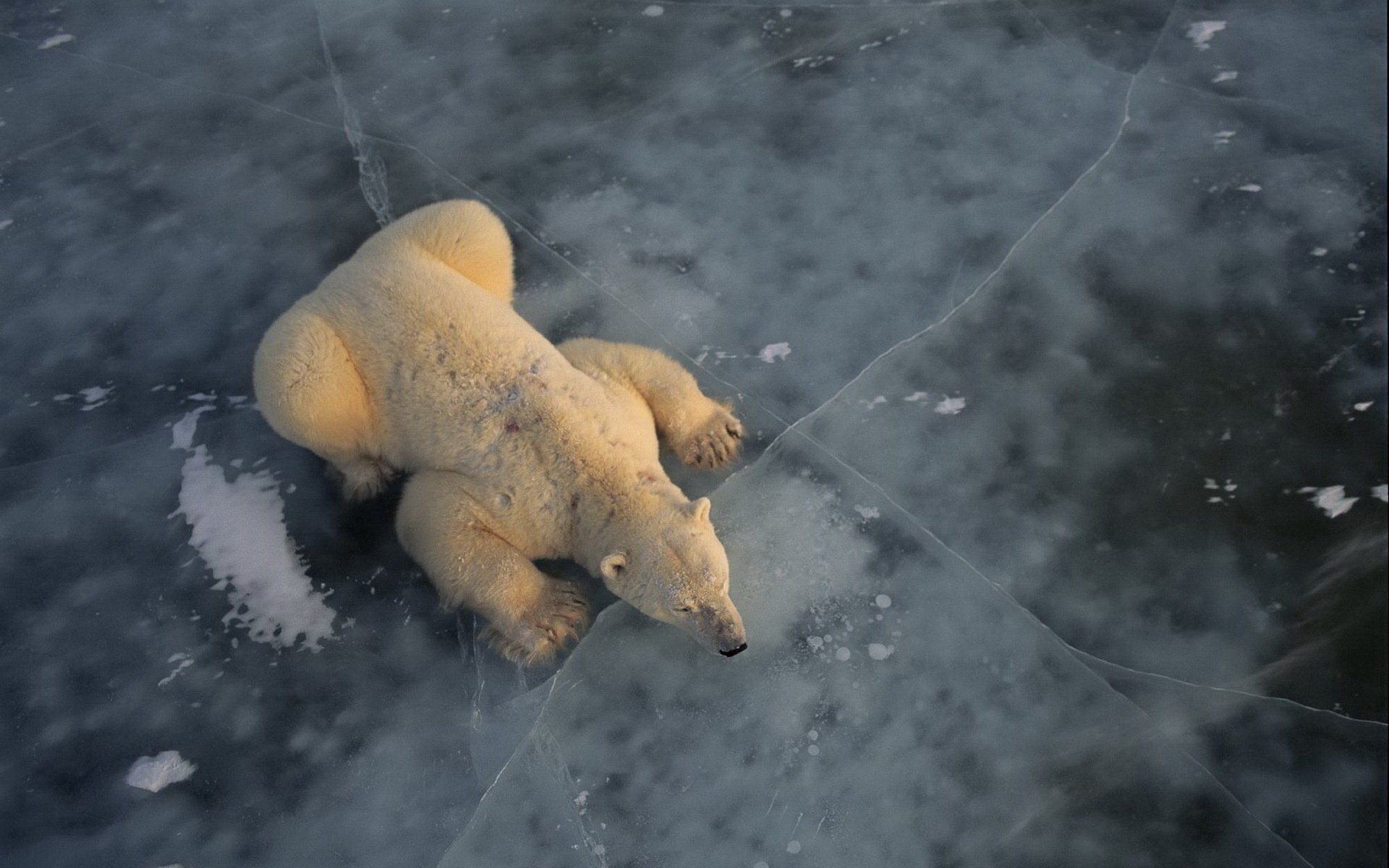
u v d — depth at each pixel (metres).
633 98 6.58
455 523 4.39
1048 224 5.69
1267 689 4.20
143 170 6.49
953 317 5.39
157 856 4.07
